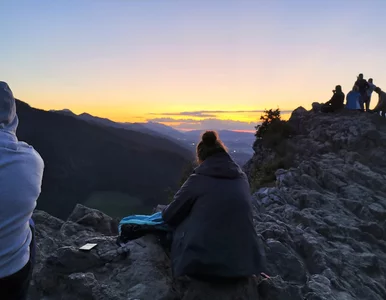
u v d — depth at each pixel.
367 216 11.36
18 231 2.79
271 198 11.59
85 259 5.07
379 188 14.45
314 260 6.84
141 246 5.39
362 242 9.27
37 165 2.99
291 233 7.34
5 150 2.77
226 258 4.40
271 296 4.88
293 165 21.80
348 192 13.42
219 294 4.50
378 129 21.55
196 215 4.66
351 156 18.59
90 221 6.97
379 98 24.16
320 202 11.77
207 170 4.88
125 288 4.71
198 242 4.45
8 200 2.68
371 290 6.61
